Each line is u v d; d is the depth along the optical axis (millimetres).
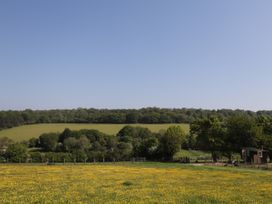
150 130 158750
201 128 105375
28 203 28469
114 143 129750
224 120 113188
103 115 184250
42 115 180125
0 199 30344
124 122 179625
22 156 94375
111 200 30188
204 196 32875
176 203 29094
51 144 123312
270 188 38844
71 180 45938
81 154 100375
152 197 32125
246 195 33625
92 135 134250
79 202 28969
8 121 158750
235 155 113875
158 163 89688
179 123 186000
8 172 57406
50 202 28875
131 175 53906
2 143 121500
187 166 77312
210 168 70938
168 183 43531
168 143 106812
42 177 49438
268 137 100000
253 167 74500
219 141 99812
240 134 99875
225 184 42750
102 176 51938
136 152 109562
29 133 145375
